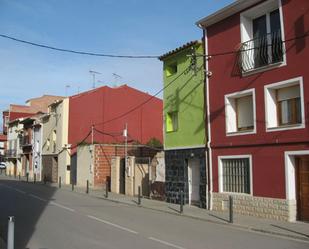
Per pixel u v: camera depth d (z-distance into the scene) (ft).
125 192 95.20
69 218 54.08
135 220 53.47
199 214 60.03
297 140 51.55
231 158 61.82
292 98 54.19
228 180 62.80
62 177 136.15
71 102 136.77
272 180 54.70
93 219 53.42
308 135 50.34
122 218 55.11
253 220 53.57
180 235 42.68
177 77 76.02
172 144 76.84
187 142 72.49
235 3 60.03
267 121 55.88
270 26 58.65
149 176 85.71
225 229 47.96
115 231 44.50
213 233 44.68
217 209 63.87
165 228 47.29
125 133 118.73
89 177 118.52
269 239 41.70
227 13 62.75
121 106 139.33
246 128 61.31
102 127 136.56
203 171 67.72
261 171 56.39
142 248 35.65
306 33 51.31
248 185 59.26
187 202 72.74
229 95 62.64
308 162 51.72
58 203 72.54
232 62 62.44
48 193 93.86
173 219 55.72
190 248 35.99
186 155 72.64
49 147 151.33
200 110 69.31
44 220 52.19
